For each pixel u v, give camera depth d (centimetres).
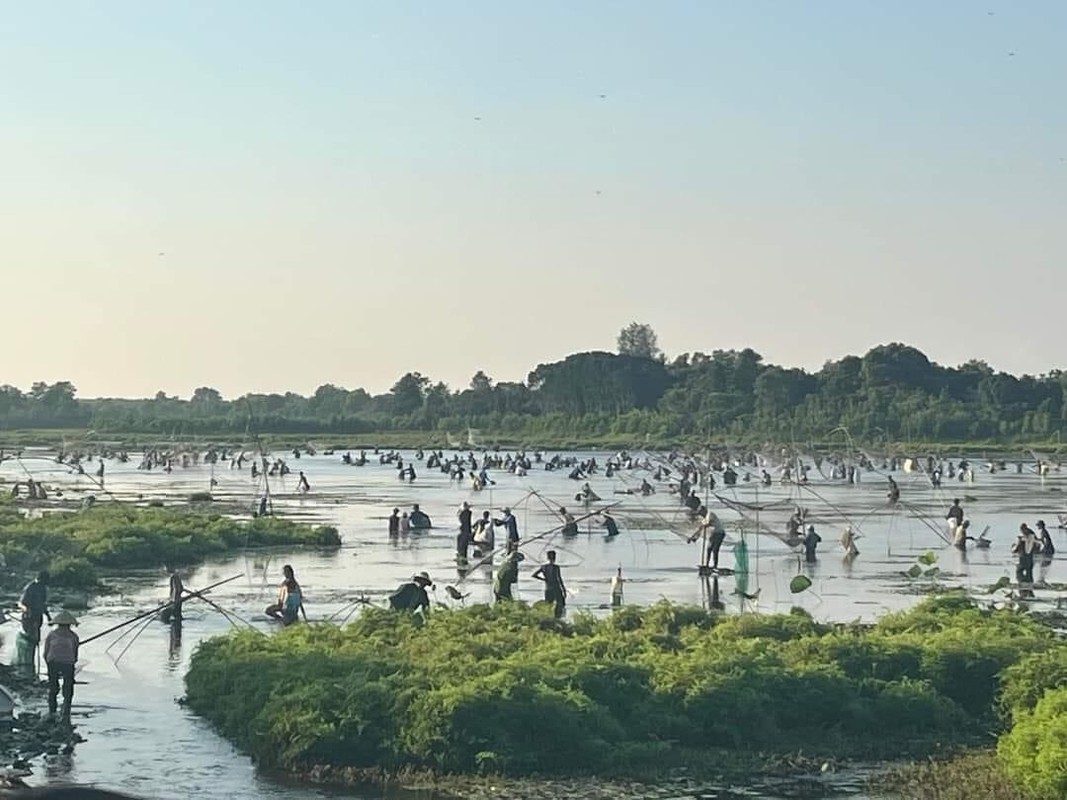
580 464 14775
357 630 3269
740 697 2594
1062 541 6931
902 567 5669
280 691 2622
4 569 5009
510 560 4341
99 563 5719
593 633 3347
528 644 3047
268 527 6950
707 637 3200
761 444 17238
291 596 3881
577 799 2202
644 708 2581
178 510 8744
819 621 3906
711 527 5459
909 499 10200
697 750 2506
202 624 4025
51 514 7369
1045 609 4322
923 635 3139
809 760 2452
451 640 3058
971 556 6144
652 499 10094
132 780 2314
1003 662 2856
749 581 5109
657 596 4659
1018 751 2250
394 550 6512
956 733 2666
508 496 10656
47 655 2816
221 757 2475
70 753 2498
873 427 19650
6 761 2414
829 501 9869
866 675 2847
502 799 2203
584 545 6631
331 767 2375
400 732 2420
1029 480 13412
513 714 2422
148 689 3084
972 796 2191
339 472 14988
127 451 18675
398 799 2206
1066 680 2716
